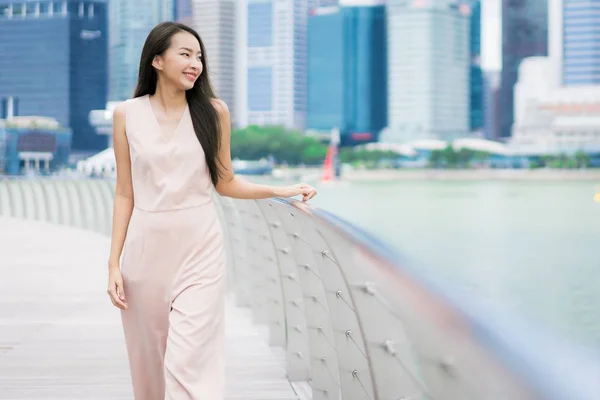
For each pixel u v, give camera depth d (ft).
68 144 334.24
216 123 8.99
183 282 8.89
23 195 62.54
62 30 458.09
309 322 12.00
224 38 495.00
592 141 426.92
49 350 16.74
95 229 52.54
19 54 451.94
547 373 2.08
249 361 15.71
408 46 490.08
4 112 465.47
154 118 8.90
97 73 460.96
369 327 7.50
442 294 3.08
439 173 414.21
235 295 22.85
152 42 8.82
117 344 17.34
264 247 17.47
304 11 504.02
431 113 491.72
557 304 164.96
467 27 495.41
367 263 5.08
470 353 2.41
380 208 294.66
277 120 497.46
